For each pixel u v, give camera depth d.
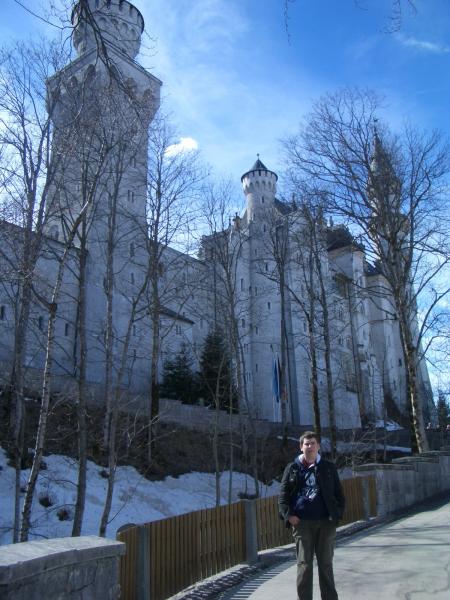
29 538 17.58
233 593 7.62
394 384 74.25
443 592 6.65
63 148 16.72
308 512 6.03
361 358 66.62
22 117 18.80
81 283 15.84
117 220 37.06
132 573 7.00
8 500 19.55
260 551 10.64
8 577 3.62
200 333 60.00
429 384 61.22
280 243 45.88
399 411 68.94
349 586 7.25
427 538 10.95
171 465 28.89
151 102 18.09
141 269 41.44
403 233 28.27
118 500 22.89
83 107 16.67
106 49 6.88
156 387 30.14
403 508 17.17
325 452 34.66
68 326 40.91
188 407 36.41
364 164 25.28
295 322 58.22
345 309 59.38
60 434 25.23
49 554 4.11
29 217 17.50
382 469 16.12
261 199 67.50
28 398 26.28
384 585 7.20
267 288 52.88
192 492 27.14
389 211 25.06
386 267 26.03
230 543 9.56
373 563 8.66
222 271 49.50
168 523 7.94
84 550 4.54
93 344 41.53
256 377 59.25
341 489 6.25
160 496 25.05
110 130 16.73
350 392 61.28
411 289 28.67
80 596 4.51
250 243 57.72
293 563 9.61
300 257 38.19
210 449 33.00
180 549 8.12
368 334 71.69
